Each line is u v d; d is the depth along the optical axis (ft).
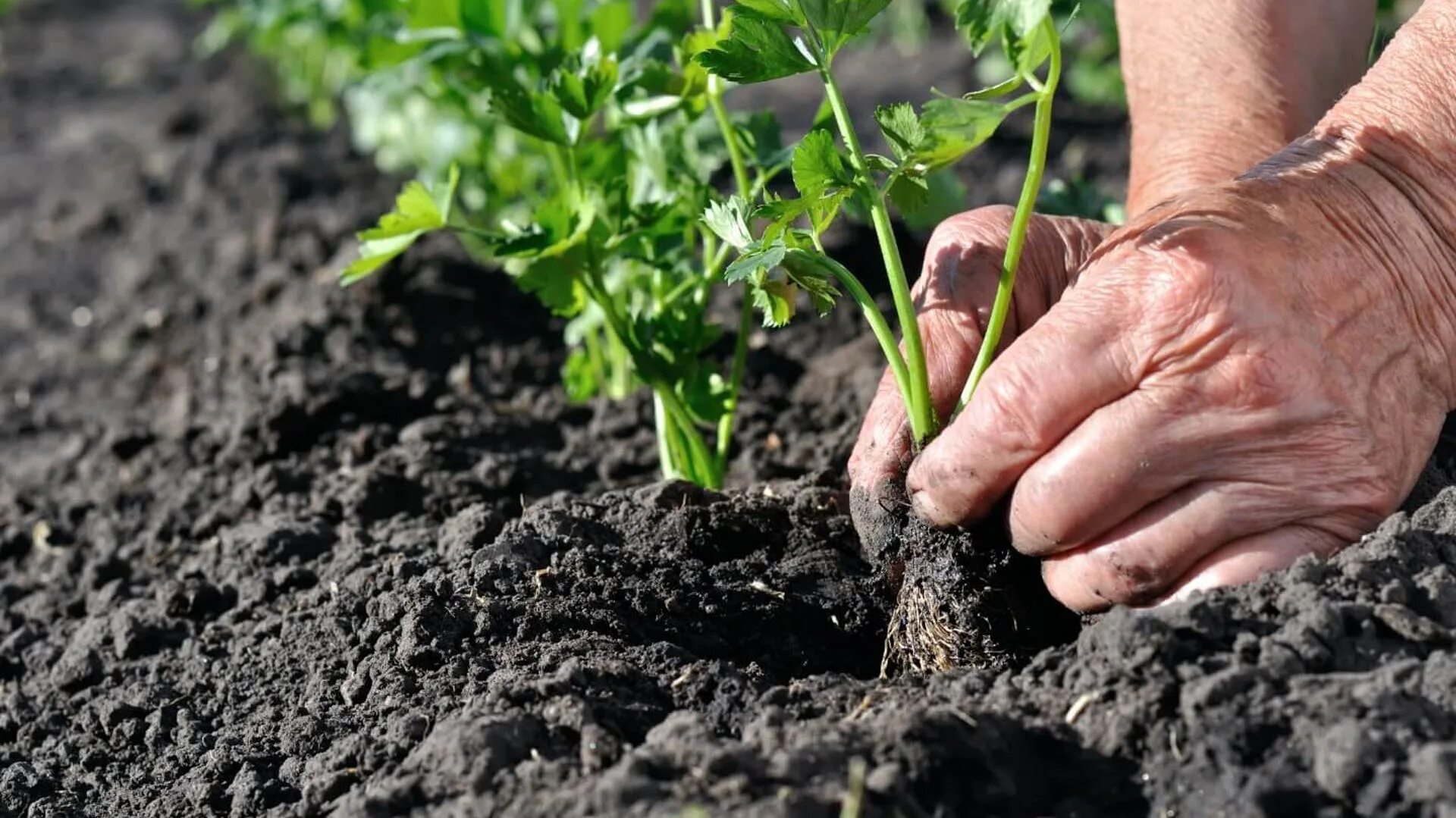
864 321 3.87
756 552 2.91
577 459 3.55
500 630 2.78
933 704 2.56
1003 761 2.48
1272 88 2.91
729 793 2.42
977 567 2.68
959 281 2.74
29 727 2.97
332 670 2.84
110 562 3.39
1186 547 2.56
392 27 4.15
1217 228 2.55
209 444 3.71
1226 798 2.42
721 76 2.66
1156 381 2.53
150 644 3.07
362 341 4.07
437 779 2.53
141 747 2.89
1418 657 2.49
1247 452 2.54
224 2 7.88
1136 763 2.48
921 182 2.63
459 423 3.62
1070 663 2.56
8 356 4.67
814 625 2.83
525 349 4.10
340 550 3.18
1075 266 2.75
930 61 6.68
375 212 5.12
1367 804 2.39
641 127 3.17
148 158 6.20
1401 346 2.58
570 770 2.51
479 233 3.00
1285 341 2.52
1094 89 5.46
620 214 3.02
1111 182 4.87
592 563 2.85
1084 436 2.55
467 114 4.08
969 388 2.68
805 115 5.99
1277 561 2.56
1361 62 2.99
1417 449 2.60
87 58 8.14
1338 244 2.56
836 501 2.98
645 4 8.02
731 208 2.72
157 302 4.81
